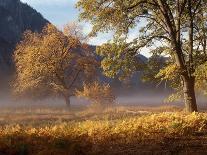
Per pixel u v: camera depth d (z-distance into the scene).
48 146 15.92
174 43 25.55
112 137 18.30
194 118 21.91
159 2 25.41
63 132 19.23
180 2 25.67
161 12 25.44
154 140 17.89
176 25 25.70
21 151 15.25
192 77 25.80
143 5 25.67
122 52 25.80
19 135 18.11
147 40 25.84
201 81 28.83
